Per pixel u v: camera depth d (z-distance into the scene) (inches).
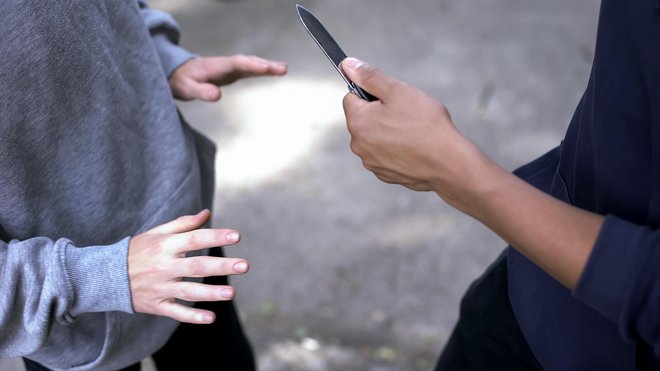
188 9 152.0
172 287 38.5
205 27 146.6
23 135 39.7
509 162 113.6
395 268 95.7
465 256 97.1
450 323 89.0
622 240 31.3
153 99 47.3
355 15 148.8
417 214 103.3
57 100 40.6
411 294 92.6
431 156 33.9
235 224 102.4
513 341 49.8
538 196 33.1
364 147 36.3
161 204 47.9
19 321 40.4
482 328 51.5
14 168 39.8
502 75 131.4
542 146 116.4
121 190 45.6
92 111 42.6
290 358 85.4
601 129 35.1
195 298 38.3
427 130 34.0
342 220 102.7
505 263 50.5
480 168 33.1
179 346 57.6
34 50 38.8
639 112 33.6
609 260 31.3
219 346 59.1
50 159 41.5
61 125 41.3
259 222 102.7
